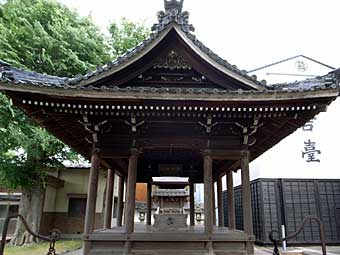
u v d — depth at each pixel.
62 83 6.59
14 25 13.02
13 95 5.97
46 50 13.64
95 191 7.02
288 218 14.95
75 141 8.59
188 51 7.36
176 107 6.46
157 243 6.68
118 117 7.04
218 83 7.32
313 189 15.58
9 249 13.23
